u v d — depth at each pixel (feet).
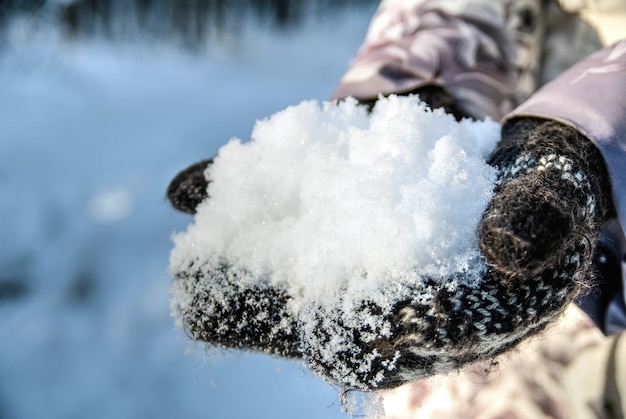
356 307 1.59
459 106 2.19
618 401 2.37
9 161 9.24
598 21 2.51
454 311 1.53
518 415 2.33
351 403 1.75
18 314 7.72
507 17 2.42
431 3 2.40
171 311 1.85
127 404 6.77
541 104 1.87
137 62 11.08
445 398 2.40
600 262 1.89
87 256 8.18
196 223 1.86
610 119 1.78
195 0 10.99
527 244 1.45
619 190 1.73
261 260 1.74
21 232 8.46
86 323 7.55
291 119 1.90
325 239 1.67
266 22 11.28
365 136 1.80
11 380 7.06
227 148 1.94
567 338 2.42
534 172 1.65
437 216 1.58
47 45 10.80
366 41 2.51
